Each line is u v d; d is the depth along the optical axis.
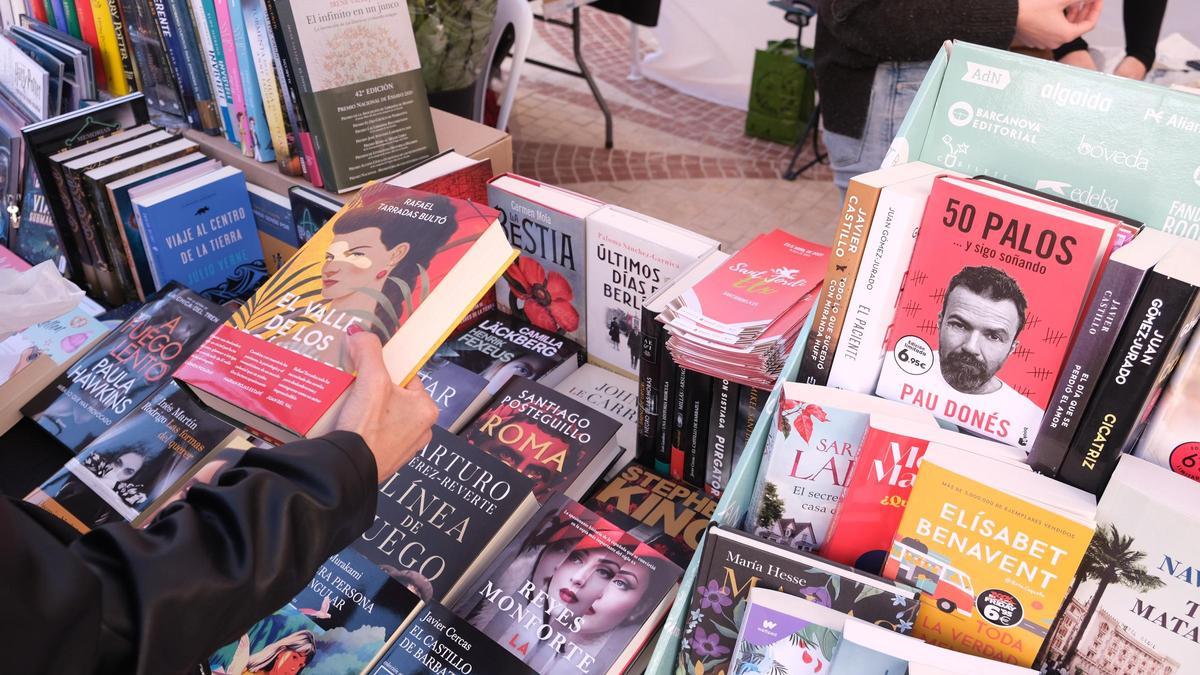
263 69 1.51
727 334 1.11
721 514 0.95
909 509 0.84
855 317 0.94
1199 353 0.76
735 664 0.89
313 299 0.91
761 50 4.41
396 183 1.45
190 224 1.60
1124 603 0.79
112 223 1.60
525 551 1.11
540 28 5.93
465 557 1.11
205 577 0.58
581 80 5.24
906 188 0.88
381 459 0.81
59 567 0.52
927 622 0.87
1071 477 0.83
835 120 2.07
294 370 0.84
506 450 1.30
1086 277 0.78
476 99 2.30
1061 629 0.83
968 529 0.81
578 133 4.64
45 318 1.36
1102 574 0.79
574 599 1.05
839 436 0.91
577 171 4.28
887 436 0.85
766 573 0.88
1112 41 2.75
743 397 1.18
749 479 1.00
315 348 0.85
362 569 1.08
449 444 1.25
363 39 1.46
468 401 1.40
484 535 1.13
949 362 0.90
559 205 1.48
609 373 1.58
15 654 0.49
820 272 1.23
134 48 1.80
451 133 1.74
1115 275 0.74
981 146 0.96
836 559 0.95
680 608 0.94
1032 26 1.80
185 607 0.57
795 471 0.94
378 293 0.90
